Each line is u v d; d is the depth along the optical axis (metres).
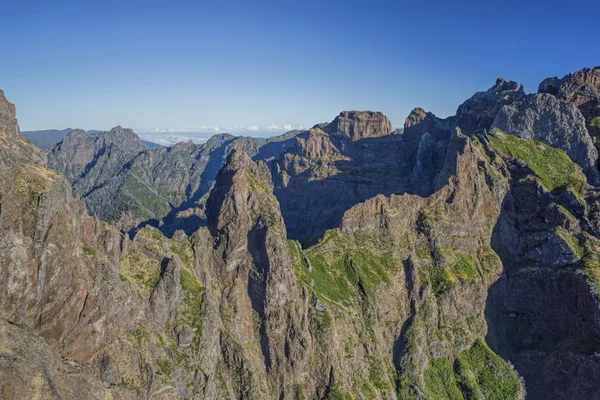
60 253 93.69
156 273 126.81
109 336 100.69
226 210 150.88
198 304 128.62
